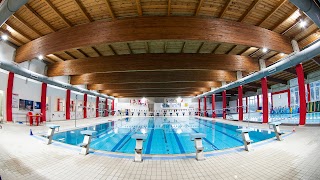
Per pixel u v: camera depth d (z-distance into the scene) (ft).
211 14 16.99
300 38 21.68
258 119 48.44
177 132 29.50
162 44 22.82
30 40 23.11
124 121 52.65
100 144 20.49
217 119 50.39
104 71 26.17
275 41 19.92
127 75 35.68
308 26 18.99
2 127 22.74
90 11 16.47
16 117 30.99
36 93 36.50
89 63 27.02
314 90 40.68
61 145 13.84
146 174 8.42
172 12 16.61
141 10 16.11
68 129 24.45
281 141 14.87
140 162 10.03
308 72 41.60
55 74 31.04
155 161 10.22
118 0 14.97
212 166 9.37
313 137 15.78
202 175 8.28
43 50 21.03
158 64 25.26
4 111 28.43
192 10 16.44
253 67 27.61
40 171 8.67
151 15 16.99
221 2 15.39
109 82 36.42
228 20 17.57
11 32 21.72
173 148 18.65
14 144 13.56
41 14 17.28
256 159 10.36
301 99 24.07
